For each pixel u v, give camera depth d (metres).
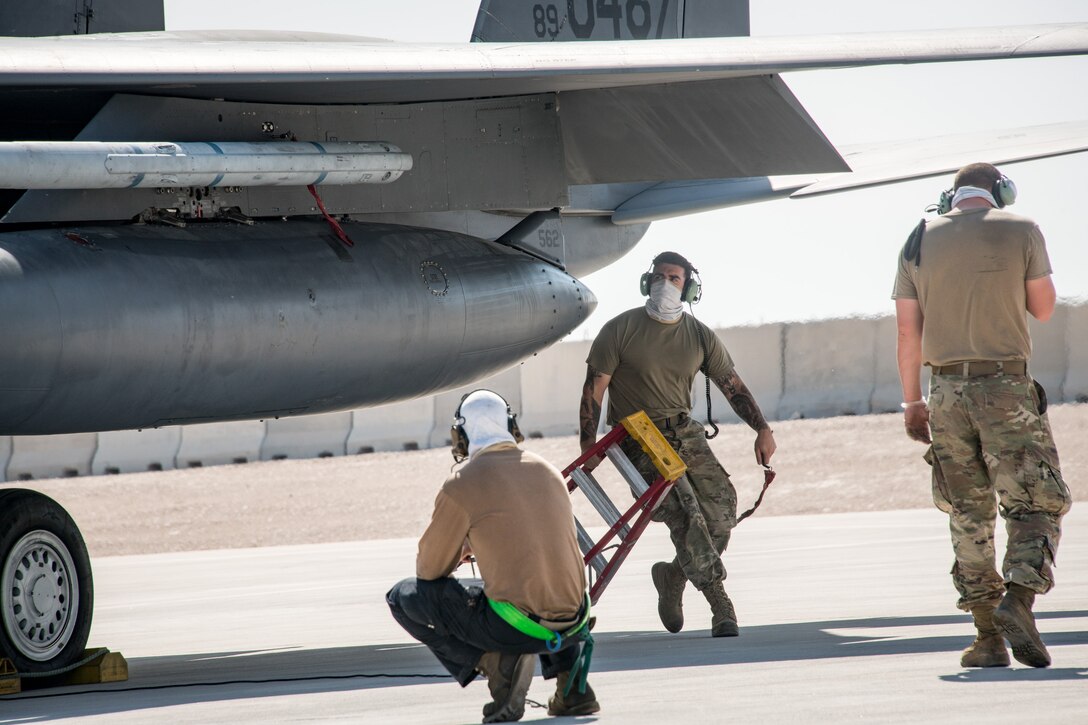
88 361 24.52
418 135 30.92
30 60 22.83
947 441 19.83
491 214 34.94
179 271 26.16
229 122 28.17
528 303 32.59
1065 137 35.94
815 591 34.88
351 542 70.62
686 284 27.67
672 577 28.33
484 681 20.77
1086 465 82.38
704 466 27.61
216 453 107.00
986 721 14.30
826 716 15.12
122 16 38.12
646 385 27.47
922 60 26.84
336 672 24.00
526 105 32.12
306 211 29.42
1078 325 100.44
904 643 22.94
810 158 32.53
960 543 19.69
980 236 19.61
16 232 25.33
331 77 24.69
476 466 16.38
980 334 19.48
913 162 36.31
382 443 108.50
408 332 29.52
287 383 27.92
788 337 106.56
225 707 19.14
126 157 24.92
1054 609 27.59
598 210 40.41
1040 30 28.53
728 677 19.33
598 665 22.23
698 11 46.19
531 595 16.00
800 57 27.05
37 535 24.00
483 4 40.31
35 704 21.41
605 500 24.20
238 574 53.03
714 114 31.31
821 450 93.00
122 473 105.12
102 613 40.69
